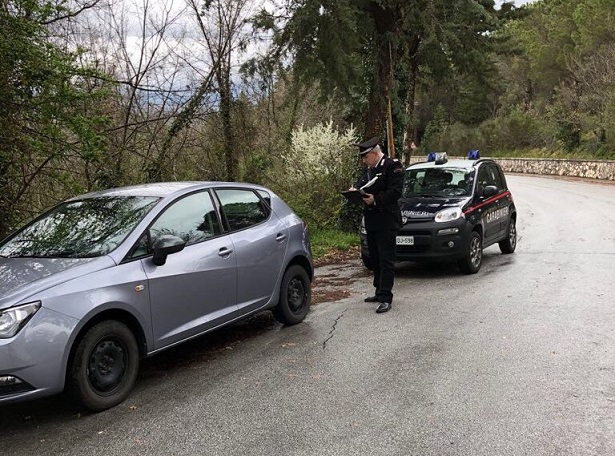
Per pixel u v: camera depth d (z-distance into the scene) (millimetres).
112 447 3938
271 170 15555
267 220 6637
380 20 13422
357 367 5301
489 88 21797
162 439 4027
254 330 6766
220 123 12891
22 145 7016
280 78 13391
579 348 5609
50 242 5164
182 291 5230
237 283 5898
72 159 8031
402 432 3982
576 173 38469
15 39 6559
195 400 4699
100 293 4512
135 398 4789
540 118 51719
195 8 12133
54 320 4203
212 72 12312
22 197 7887
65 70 6988
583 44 39719
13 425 4387
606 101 35219
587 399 4434
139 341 4898
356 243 13508
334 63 12055
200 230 5707
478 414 4223
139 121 11125
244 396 4738
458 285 8812
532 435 3881
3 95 6602
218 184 6188
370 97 14203
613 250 11469
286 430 4086
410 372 5117
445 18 13484
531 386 4711
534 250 12047
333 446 3822
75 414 4508
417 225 9398
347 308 7609
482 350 5641
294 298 6891
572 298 7613
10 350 3994
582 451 3654
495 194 10328
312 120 20047
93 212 5477
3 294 4242
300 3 12047
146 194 5645
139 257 4973
